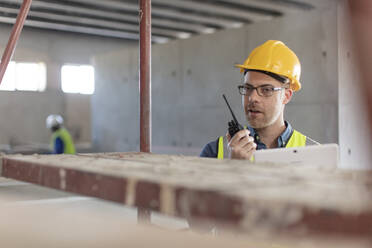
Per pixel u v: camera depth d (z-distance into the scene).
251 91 2.36
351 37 0.43
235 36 8.16
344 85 6.18
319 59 6.52
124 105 11.24
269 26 7.43
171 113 9.64
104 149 11.85
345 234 0.48
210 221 0.61
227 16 7.80
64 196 3.83
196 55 9.02
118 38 10.55
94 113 12.12
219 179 0.76
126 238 0.48
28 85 14.30
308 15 6.70
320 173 0.86
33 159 1.33
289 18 7.02
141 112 2.09
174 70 9.54
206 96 8.84
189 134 9.25
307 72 6.67
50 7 6.86
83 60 14.80
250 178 0.77
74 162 1.18
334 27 6.32
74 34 9.88
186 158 1.36
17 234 0.50
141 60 2.09
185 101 9.30
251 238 0.55
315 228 0.49
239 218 0.57
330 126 6.38
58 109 14.80
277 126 2.41
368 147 0.46
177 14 7.46
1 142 13.92
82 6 6.84
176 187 0.68
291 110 6.85
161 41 10.09
